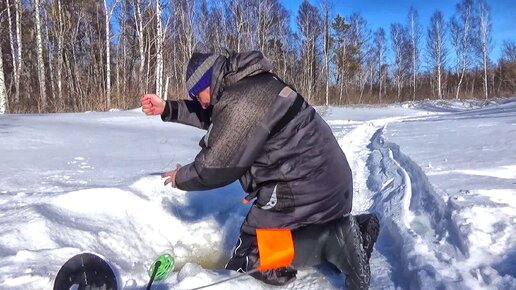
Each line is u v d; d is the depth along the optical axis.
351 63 53.75
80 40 28.94
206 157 2.29
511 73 53.62
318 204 2.36
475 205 3.08
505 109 16.39
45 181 4.19
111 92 18.28
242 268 2.45
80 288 2.00
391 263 2.74
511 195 3.43
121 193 3.48
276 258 2.32
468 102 37.06
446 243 2.72
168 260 2.43
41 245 2.62
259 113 2.26
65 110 17.19
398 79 57.28
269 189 2.38
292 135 2.31
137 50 28.25
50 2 25.11
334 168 2.40
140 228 3.33
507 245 2.54
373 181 4.80
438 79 52.62
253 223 2.45
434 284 2.22
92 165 5.07
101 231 3.00
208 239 3.42
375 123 15.38
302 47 45.62
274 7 44.53
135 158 5.59
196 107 3.05
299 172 2.34
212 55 2.49
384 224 3.36
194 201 3.74
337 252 2.37
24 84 22.47
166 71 23.69
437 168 4.67
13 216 2.90
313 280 2.53
